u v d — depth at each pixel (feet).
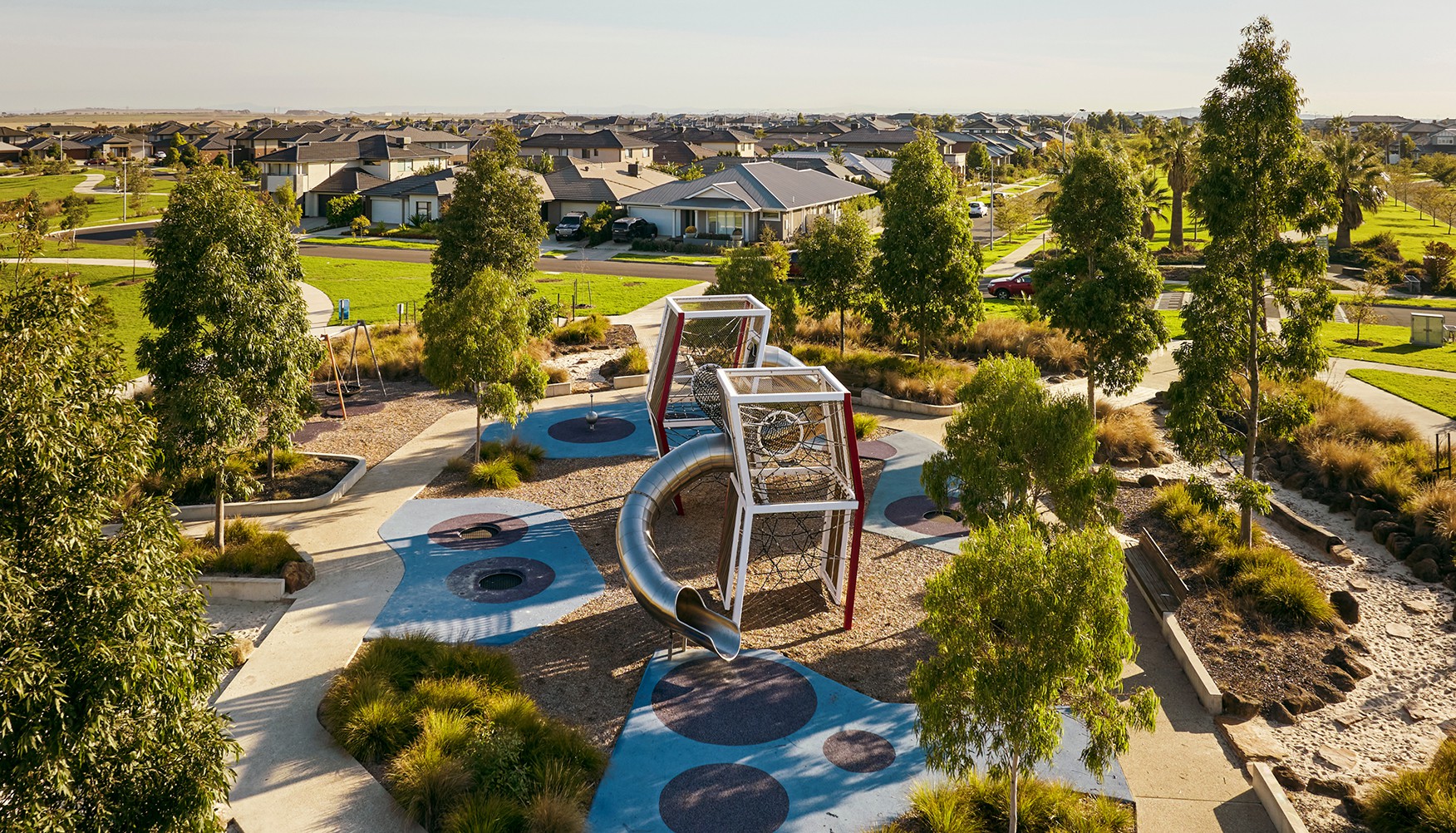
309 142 353.51
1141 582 64.64
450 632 59.77
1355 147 224.33
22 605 27.07
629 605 63.72
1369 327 158.20
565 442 97.50
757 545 73.72
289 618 61.16
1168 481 85.81
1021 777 42.80
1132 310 86.63
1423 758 47.60
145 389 106.63
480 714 49.01
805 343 140.77
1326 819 42.93
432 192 280.10
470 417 105.19
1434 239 267.18
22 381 28.55
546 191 277.44
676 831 42.14
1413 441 88.02
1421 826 40.45
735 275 121.08
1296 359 65.46
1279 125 62.28
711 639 53.88
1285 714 50.98
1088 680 36.76
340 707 49.11
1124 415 98.58
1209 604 63.10
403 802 42.60
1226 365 66.13
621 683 54.29
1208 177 64.75
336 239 268.41
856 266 122.72
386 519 77.97
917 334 122.21
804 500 64.75
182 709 32.01
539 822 40.91
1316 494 81.87
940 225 111.65
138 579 29.89
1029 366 58.75
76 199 280.72
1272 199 63.77
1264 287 66.80
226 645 35.65
